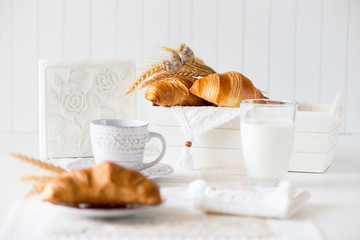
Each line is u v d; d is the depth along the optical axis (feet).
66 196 2.82
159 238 2.74
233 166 3.90
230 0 6.86
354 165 4.15
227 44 6.94
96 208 2.86
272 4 6.88
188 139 3.84
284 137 3.42
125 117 4.26
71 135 4.17
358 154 4.58
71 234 2.76
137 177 2.87
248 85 3.88
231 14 6.89
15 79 6.98
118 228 2.81
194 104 4.02
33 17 6.86
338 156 4.49
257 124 3.44
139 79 3.96
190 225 2.85
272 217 2.97
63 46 6.93
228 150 3.89
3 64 6.94
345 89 7.01
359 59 6.96
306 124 3.82
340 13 6.88
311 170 3.87
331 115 3.79
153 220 2.90
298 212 3.09
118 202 2.86
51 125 4.13
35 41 6.91
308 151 3.85
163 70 4.04
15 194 3.38
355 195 3.42
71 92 4.14
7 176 3.72
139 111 6.98
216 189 3.16
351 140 5.32
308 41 6.95
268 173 3.45
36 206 3.10
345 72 6.98
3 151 4.62
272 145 3.42
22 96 7.02
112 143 3.34
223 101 3.84
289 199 2.98
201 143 3.89
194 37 6.93
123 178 2.84
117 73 4.21
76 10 6.88
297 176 3.79
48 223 2.86
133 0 6.88
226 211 2.98
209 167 3.90
